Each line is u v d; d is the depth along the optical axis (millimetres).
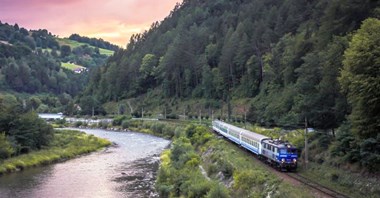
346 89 41344
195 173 56562
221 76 155250
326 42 64375
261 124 94625
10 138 84938
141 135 142500
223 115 136875
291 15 143000
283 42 125375
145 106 195375
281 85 109438
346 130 44469
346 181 40562
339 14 62344
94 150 102562
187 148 78375
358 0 58625
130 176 68875
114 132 155625
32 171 73562
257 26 154750
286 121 71562
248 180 42812
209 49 181875
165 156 83438
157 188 57156
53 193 56562
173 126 135125
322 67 55531
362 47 37125
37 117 98500
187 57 185375
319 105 50656
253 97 134875
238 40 156375
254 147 61594
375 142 37531
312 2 144250
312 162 49625
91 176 68875
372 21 40094
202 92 171625
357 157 41031
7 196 54594
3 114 90438
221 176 51375
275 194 36656
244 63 148125
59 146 100312
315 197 34656
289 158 48719
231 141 81688
